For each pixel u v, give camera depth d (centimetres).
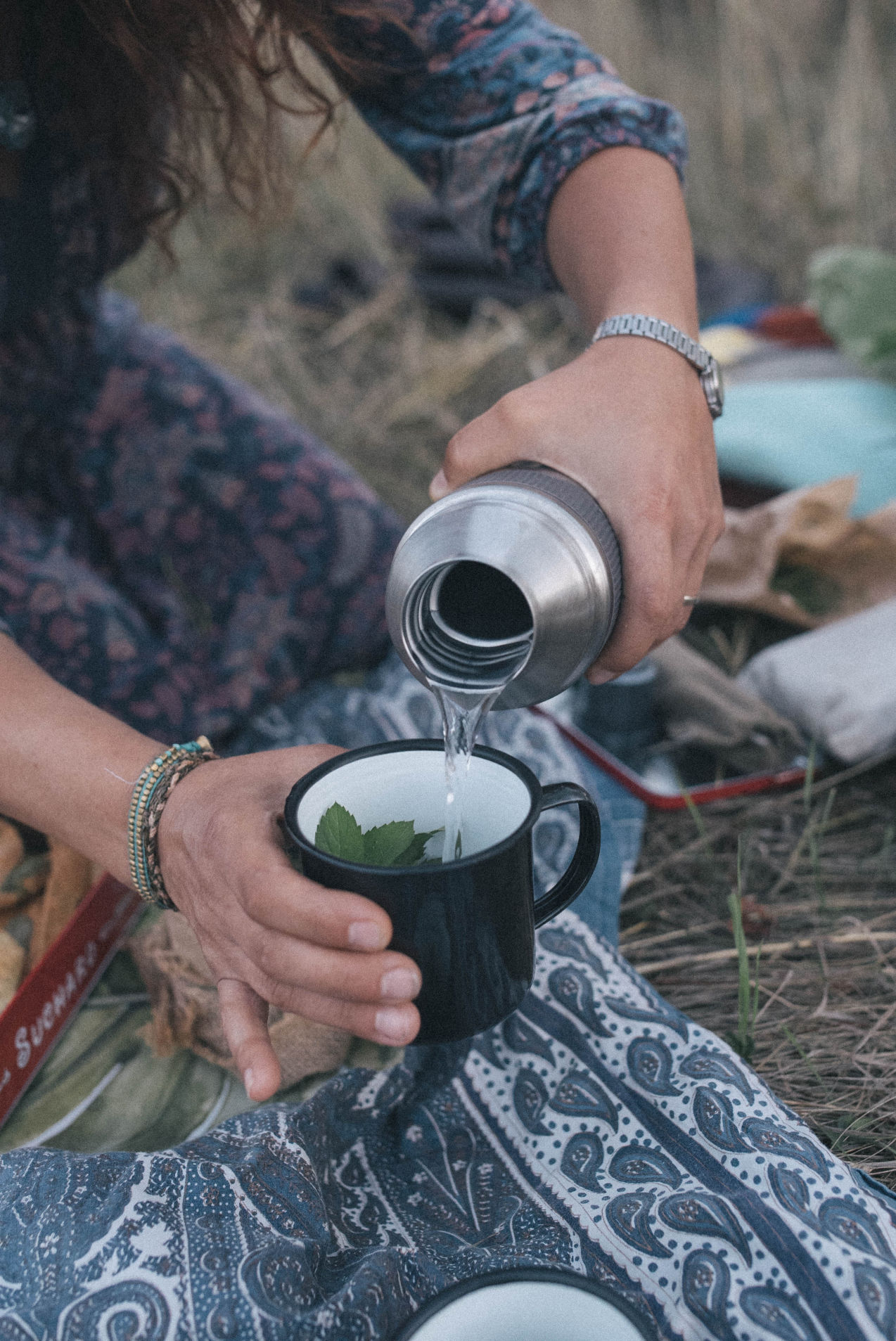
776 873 143
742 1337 75
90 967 123
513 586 92
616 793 153
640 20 401
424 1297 81
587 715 160
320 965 75
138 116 125
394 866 76
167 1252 79
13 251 136
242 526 164
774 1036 120
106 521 163
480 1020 81
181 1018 116
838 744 152
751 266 308
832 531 175
